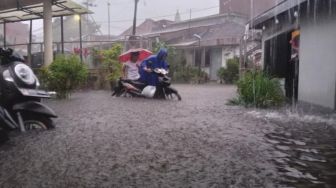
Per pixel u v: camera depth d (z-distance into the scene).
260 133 5.75
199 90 17.28
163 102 10.84
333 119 7.05
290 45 11.55
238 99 10.12
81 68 12.38
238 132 5.85
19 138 5.33
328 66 8.52
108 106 9.66
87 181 3.52
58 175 3.70
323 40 8.77
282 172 3.76
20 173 3.76
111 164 4.06
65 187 3.37
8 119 5.06
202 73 27.36
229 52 29.12
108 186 3.38
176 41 35.09
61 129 6.06
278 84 9.75
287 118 7.26
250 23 14.05
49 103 10.48
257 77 9.68
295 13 9.86
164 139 5.33
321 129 6.04
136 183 3.46
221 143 5.06
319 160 4.20
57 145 4.93
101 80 16.84
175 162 4.13
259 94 9.28
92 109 8.97
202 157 4.34
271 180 3.52
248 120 7.07
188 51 31.67
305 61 9.95
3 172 3.80
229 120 7.10
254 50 19.45
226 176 3.64
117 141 5.19
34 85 5.84
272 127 6.27
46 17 14.80
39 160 4.22
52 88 12.02
